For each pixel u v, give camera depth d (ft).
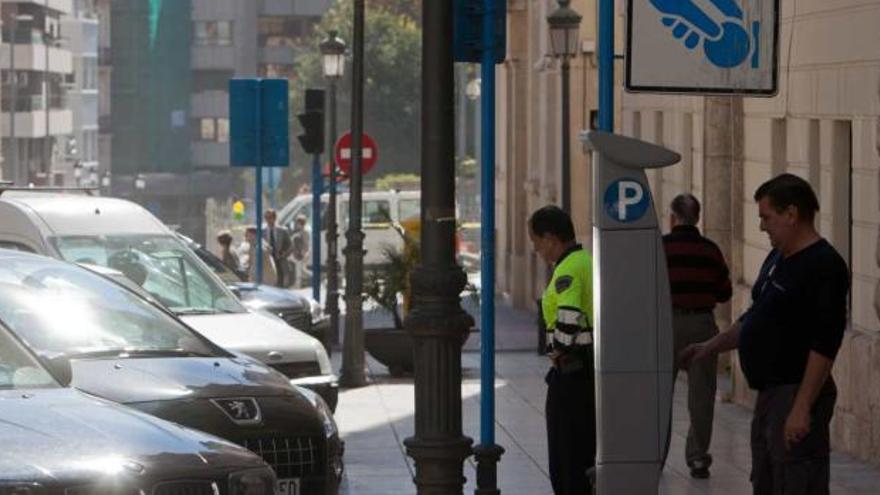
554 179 217.36
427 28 58.23
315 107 186.80
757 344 58.29
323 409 69.62
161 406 65.67
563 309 73.56
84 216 105.09
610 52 58.90
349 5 583.17
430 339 58.75
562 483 75.05
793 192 57.77
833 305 57.21
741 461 96.02
